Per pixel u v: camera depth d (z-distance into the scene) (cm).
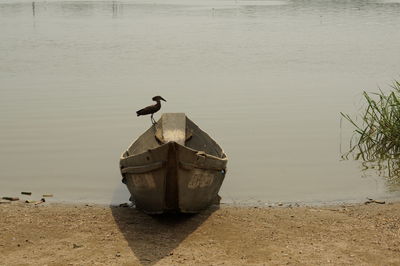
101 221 1128
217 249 988
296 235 1059
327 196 1322
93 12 6938
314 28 5253
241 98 2384
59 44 4119
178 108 2195
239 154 1653
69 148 1700
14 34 4700
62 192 1333
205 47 4016
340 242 1023
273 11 7075
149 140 1248
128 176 1159
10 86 2625
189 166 1055
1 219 1125
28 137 1803
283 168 1536
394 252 973
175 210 1118
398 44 4178
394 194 1338
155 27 5294
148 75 2936
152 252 971
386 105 1725
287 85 2683
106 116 2073
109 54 3659
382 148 1686
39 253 963
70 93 2472
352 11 7056
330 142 1781
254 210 1208
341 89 2583
